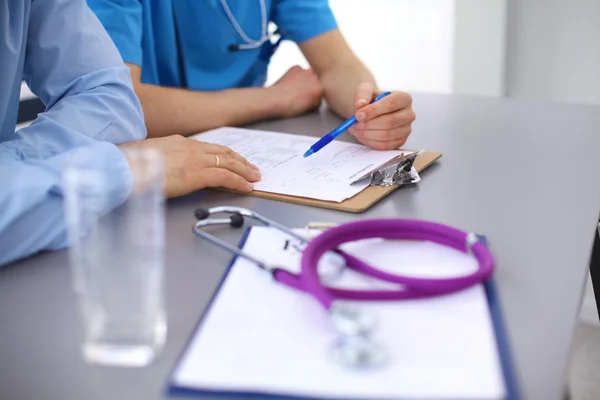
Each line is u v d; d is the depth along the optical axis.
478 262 0.59
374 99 1.06
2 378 0.46
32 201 0.65
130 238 0.50
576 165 0.94
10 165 0.69
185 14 1.33
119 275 0.50
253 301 0.53
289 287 0.55
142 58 1.31
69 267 0.64
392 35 2.40
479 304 0.53
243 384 0.43
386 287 0.55
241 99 1.22
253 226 0.70
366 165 0.92
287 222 0.74
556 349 0.49
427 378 0.43
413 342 0.47
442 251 0.62
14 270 0.63
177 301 0.56
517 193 0.83
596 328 1.64
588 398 1.39
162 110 1.15
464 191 0.84
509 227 0.72
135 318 0.50
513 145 1.04
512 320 0.53
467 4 2.22
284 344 0.47
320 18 1.42
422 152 0.96
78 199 0.49
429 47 2.35
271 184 0.85
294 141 1.06
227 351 0.47
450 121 1.20
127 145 0.85
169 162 0.81
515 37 2.27
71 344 0.51
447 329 0.49
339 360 0.45
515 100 1.37
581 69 2.22
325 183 0.85
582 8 2.15
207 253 0.65
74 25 0.97
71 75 0.97
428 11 2.30
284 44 2.54
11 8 0.89
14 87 0.96
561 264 0.63
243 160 0.89
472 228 0.72
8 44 0.89
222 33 1.37
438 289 0.53
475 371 0.44
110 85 0.97
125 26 1.16
